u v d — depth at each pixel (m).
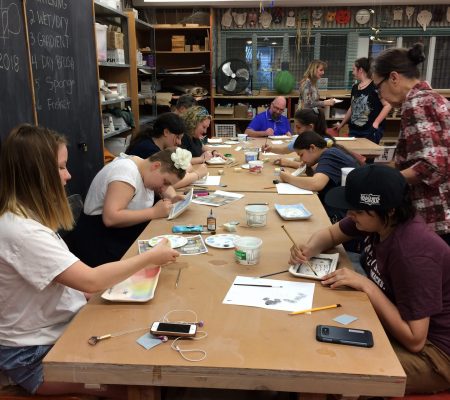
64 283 1.24
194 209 2.26
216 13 6.92
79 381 1.00
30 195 1.26
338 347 1.05
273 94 7.07
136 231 2.24
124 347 1.05
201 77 7.09
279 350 1.03
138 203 2.19
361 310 1.23
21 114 2.77
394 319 1.26
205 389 1.33
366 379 0.95
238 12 6.93
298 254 1.53
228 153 4.17
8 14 2.61
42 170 1.26
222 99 7.13
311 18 6.90
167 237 1.81
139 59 5.64
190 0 6.29
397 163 2.15
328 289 1.36
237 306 1.25
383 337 1.09
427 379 1.30
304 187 2.66
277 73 7.14
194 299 1.29
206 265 1.54
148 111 6.71
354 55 7.00
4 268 1.23
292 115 7.00
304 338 1.09
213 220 1.90
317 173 2.69
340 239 1.64
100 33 4.21
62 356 1.01
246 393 1.32
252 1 6.40
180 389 1.33
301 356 1.01
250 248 1.52
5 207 1.24
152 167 2.13
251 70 7.18
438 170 1.91
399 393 0.95
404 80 2.06
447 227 2.00
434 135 1.92
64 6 3.40
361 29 6.89
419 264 1.24
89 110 3.93
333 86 7.19
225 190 2.69
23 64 2.79
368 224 1.36
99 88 4.15
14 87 2.69
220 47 7.09
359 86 5.24
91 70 3.95
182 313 1.21
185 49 6.65
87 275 1.24
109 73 5.32
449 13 6.70
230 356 1.01
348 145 4.46
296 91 7.14
